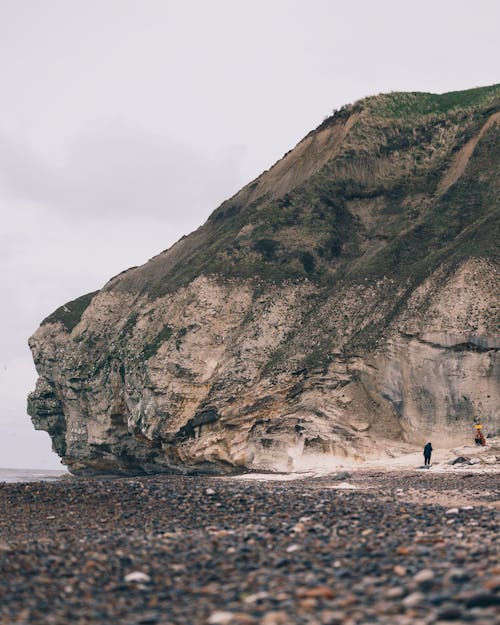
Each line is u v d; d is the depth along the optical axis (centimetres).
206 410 7069
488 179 7675
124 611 1253
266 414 6731
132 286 9850
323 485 3694
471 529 1922
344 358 6600
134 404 7900
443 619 1062
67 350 9550
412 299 6556
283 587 1345
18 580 1486
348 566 1499
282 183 9375
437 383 6053
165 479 4272
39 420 10175
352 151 8794
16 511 2541
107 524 2292
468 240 6819
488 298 6216
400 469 4866
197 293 7875
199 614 1204
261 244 8156
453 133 8738
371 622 1065
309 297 7669
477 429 5381
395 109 9269
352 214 8425
